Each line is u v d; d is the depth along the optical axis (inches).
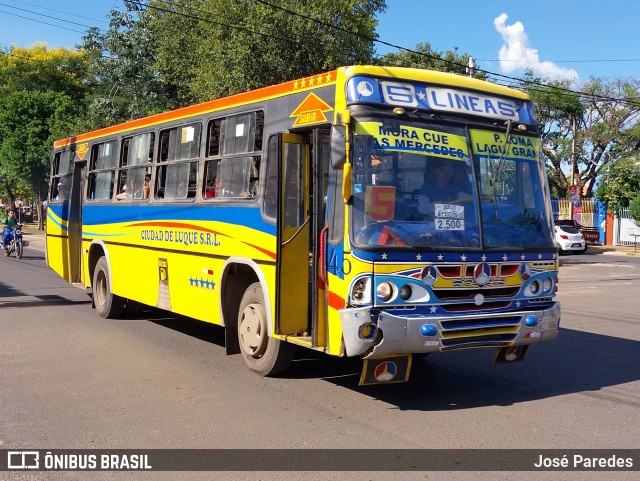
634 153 1643.7
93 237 462.3
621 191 1491.1
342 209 238.2
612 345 376.8
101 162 460.4
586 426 228.2
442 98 255.1
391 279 230.8
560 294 628.7
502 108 268.7
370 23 949.2
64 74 2039.9
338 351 237.6
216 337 387.9
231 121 316.8
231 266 309.0
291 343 286.4
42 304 511.5
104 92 1374.3
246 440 212.2
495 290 250.8
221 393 267.6
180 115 360.8
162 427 225.0
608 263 1039.0
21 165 1599.4
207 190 331.9
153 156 385.7
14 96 1609.3
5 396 261.4
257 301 293.9
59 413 240.1
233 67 889.5
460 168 251.6
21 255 938.1
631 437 216.7
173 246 357.4
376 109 241.0
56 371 302.0
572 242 1250.6
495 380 293.9
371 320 226.2
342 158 231.1
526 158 270.1
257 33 856.9
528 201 267.0
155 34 1250.6
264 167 285.9
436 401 259.3
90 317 455.2
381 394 268.8
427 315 234.4
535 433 220.4
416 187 242.2
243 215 296.7
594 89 1664.6
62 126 1494.8
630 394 271.1
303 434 218.2
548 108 1704.0
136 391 269.7
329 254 243.3
